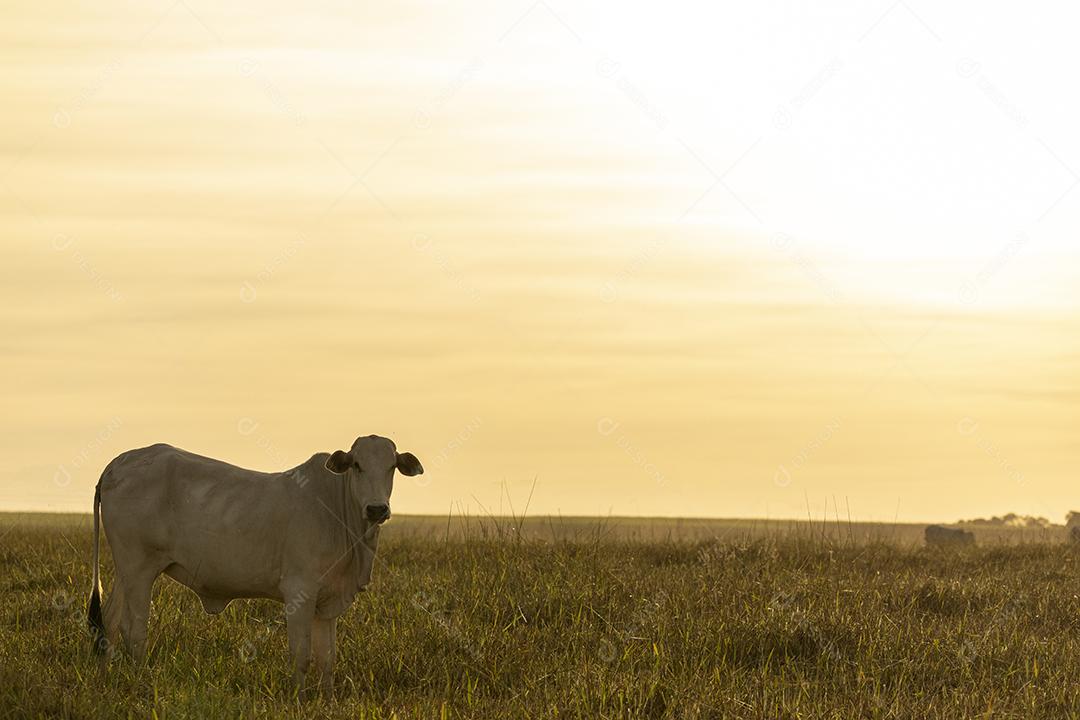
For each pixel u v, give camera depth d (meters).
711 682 9.41
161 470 10.52
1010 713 8.97
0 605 12.59
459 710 9.09
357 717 8.74
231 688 9.39
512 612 12.19
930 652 10.67
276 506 10.25
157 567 10.52
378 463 10.23
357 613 12.15
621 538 19.80
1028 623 12.33
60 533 20.25
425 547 17.98
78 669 9.60
